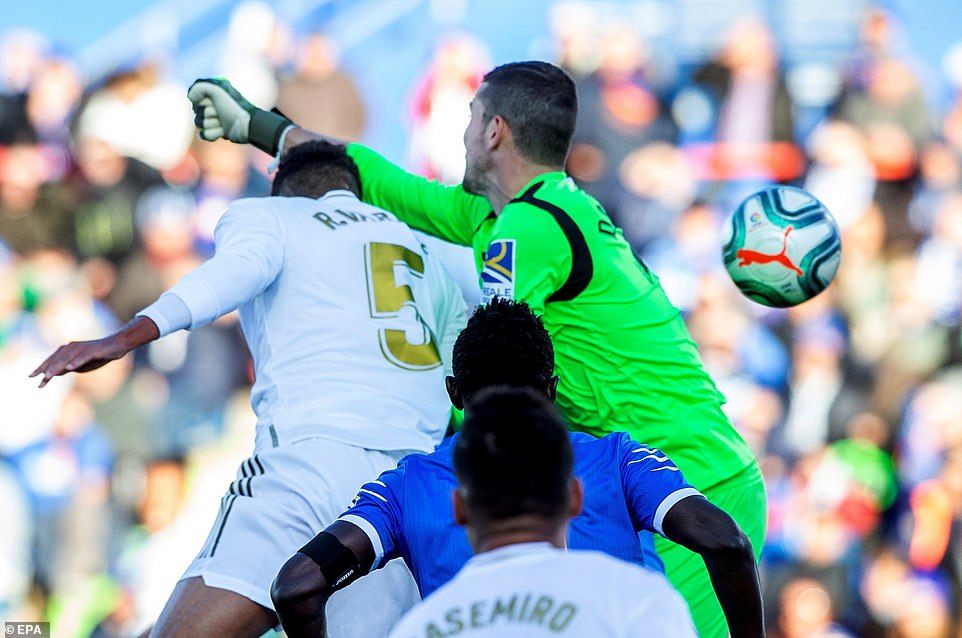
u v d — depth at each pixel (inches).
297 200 518.0
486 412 301.9
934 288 1288.1
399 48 1407.5
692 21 1395.2
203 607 449.7
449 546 390.0
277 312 492.4
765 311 1259.8
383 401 482.9
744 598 382.3
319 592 380.5
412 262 520.7
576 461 402.3
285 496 463.8
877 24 1384.1
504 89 511.2
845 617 1143.0
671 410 490.9
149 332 446.9
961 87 1371.8
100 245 1310.3
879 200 1326.3
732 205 1333.7
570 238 483.2
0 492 1170.0
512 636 275.0
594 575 285.0
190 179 1337.4
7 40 1376.7
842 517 1167.6
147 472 1198.9
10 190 1309.1
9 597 1148.5
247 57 1400.1
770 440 1212.5
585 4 1406.3
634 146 1342.3
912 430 1219.9
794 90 1384.1
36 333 1273.4
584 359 491.8
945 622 1135.0
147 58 1391.5
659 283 518.3
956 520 1163.3
